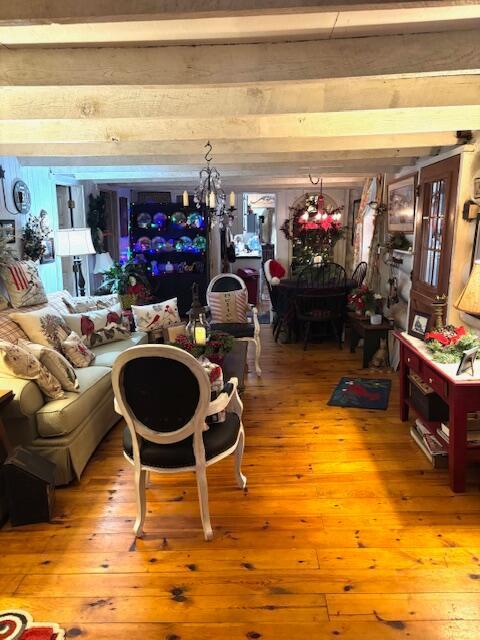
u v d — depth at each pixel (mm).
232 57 2018
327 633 1739
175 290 7270
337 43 1973
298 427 3504
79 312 4355
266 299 9539
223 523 2400
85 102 2520
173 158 4328
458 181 3391
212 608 1862
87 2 1505
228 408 2645
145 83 2059
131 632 1761
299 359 5285
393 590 1940
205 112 2512
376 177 5754
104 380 3344
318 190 7074
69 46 2035
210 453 2258
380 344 4875
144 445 2260
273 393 4211
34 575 2055
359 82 2424
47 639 1732
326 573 2041
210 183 3912
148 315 4703
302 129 3139
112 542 2268
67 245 4508
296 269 6887
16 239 4242
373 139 3588
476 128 2971
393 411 3773
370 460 3008
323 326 6004
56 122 3252
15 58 2055
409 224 4520
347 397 4066
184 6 1488
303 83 2092
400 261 4914
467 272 3391
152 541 2271
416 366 3098
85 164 4371
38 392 2705
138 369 2049
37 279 3902
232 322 4895
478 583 1975
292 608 1854
